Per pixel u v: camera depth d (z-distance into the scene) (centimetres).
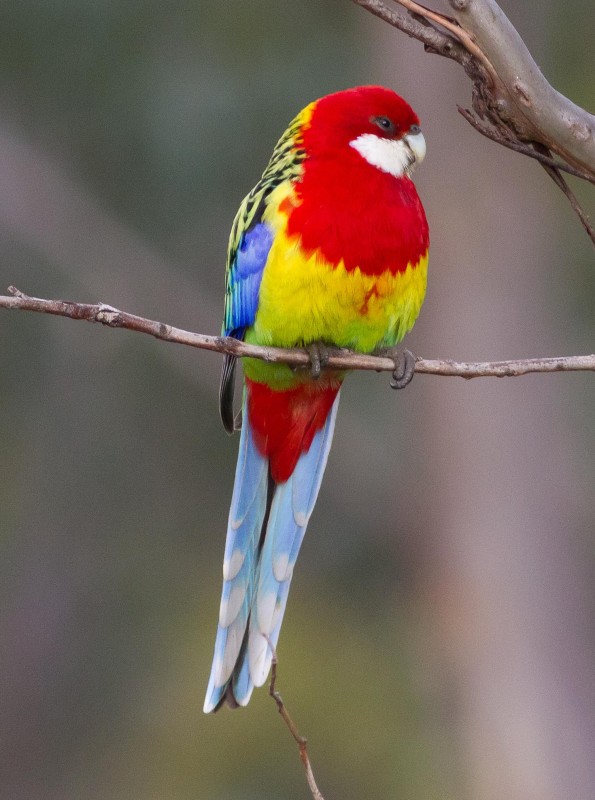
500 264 1563
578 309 1599
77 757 1625
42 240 1585
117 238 1590
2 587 1662
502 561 1543
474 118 616
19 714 1645
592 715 1504
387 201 771
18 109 1562
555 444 1570
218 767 1418
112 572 1659
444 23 601
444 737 1479
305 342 785
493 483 1560
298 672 1480
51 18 1502
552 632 1530
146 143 1529
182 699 1531
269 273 768
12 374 1644
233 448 1644
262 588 817
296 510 828
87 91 1549
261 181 810
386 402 1617
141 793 1472
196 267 1602
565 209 1603
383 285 766
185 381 1639
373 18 1553
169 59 1517
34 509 1667
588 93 1520
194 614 1620
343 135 788
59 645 1655
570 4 1537
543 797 1441
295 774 1397
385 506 1611
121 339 1617
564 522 1560
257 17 1527
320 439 834
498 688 1502
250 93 1498
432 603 1557
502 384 1577
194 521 1652
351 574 1617
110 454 1655
